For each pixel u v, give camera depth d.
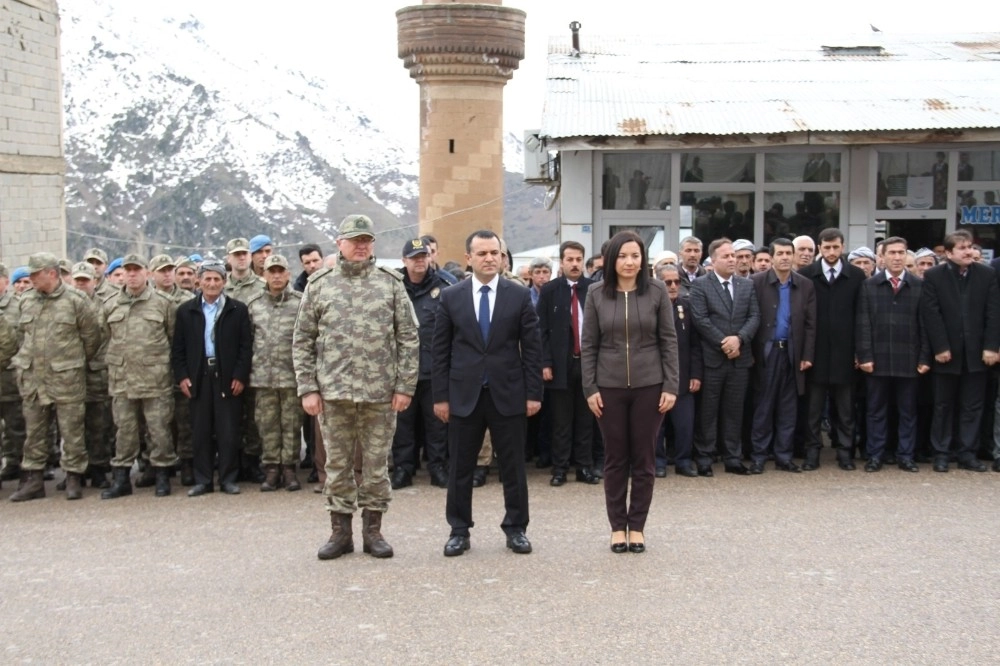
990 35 19.94
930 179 14.54
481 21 20.36
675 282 10.52
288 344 10.45
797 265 11.14
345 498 7.85
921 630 6.18
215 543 8.39
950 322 10.52
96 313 10.59
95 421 11.04
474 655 5.88
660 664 5.73
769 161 14.53
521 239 101.88
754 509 9.08
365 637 6.18
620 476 7.81
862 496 9.54
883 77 16.38
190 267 11.59
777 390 10.70
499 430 7.82
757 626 6.25
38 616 6.70
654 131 13.68
